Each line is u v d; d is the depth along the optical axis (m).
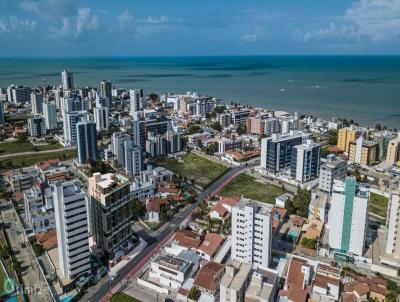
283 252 179.75
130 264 174.38
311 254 179.62
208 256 174.12
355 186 169.12
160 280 161.00
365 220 168.12
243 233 163.38
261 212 161.62
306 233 191.50
